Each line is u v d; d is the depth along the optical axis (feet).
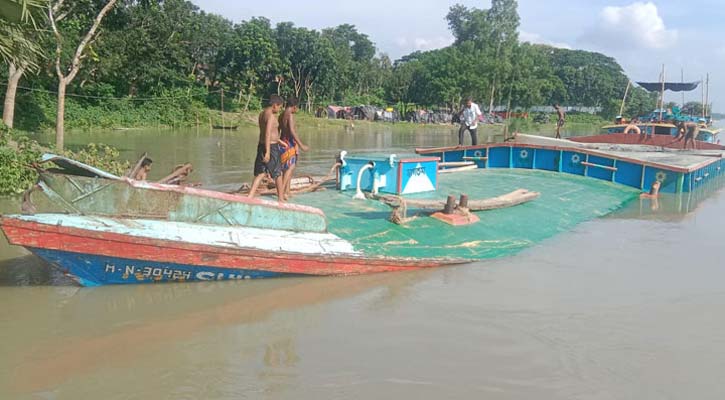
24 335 15.98
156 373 14.19
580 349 16.17
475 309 19.02
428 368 14.73
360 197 30.76
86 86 124.47
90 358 14.84
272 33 188.34
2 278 20.39
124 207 19.21
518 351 15.89
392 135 150.61
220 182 48.24
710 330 17.80
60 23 91.71
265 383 13.78
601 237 30.58
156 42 142.61
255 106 179.11
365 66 255.29
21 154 39.70
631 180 46.32
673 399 13.62
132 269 19.17
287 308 18.65
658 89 114.42
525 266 24.40
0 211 31.65
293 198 30.37
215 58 177.78
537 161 49.24
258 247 20.30
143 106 135.74
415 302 19.54
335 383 13.83
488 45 247.50
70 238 17.79
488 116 231.50
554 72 346.13
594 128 235.40
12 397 12.92
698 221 35.86
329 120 189.16
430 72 245.24
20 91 106.42
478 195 35.42
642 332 17.51
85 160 44.83
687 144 72.54
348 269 21.94
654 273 23.93
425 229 26.32
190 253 19.17
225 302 18.94
